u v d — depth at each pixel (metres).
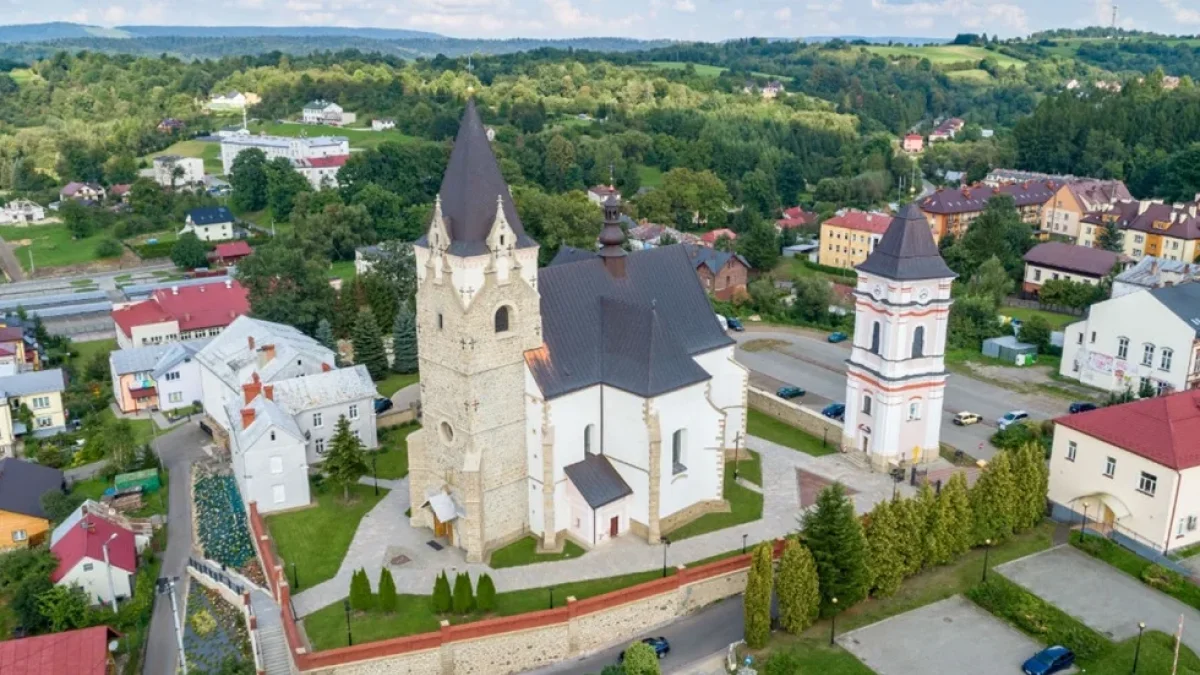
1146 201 191.25
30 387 116.88
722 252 172.12
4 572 78.44
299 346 113.62
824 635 66.75
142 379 123.69
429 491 80.25
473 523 74.88
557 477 76.94
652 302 85.19
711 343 88.31
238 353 111.31
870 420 92.44
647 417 75.00
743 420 93.12
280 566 75.50
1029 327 134.75
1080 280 163.00
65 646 65.19
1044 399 115.81
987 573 73.69
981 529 75.50
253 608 73.06
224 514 92.06
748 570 69.38
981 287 158.00
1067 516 81.94
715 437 81.62
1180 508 74.62
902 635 66.69
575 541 78.25
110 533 82.31
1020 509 77.88
